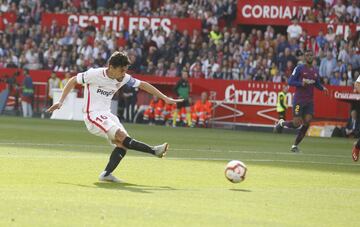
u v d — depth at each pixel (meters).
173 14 123.19
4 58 122.94
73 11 127.69
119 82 38.59
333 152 67.75
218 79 111.25
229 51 114.44
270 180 40.94
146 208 29.25
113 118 38.34
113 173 41.16
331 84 107.00
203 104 109.44
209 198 32.75
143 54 117.44
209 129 104.00
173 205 30.33
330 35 112.38
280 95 104.25
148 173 41.94
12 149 54.47
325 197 34.84
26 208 28.08
